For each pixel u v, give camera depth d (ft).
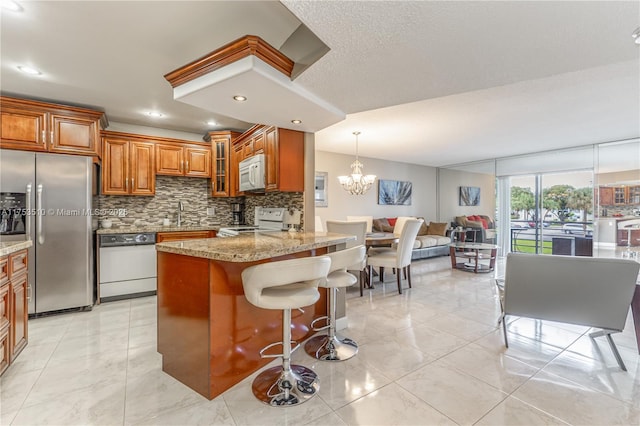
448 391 5.83
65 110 10.40
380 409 5.31
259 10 6.02
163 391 5.84
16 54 7.64
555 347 7.73
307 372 6.43
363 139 16.28
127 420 5.03
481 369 6.64
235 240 7.47
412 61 5.84
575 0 4.03
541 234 20.12
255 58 5.80
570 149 18.69
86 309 10.55
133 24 6.45
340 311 8.93
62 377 6.30
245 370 6.31
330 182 19.72
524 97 10.38
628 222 16.63
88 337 8.31
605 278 6.48
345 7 4.21
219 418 5.09
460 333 8.63
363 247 7.55
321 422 4.99
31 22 6.32
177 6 5.89
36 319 9.70
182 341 6.12
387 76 6.50
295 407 5.36
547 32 4.84
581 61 5.86
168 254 6.48
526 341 8.09
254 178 11.06
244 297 6.29
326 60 5.80
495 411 5.26
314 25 4.65
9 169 9.46
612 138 16.28
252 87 6.53
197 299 5.81
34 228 9.77
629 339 8.21
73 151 10.53
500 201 22.24
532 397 5.65
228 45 5.79
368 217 19.26
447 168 26.02
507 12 4.31
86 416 5.11
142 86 9.61
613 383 6.09
